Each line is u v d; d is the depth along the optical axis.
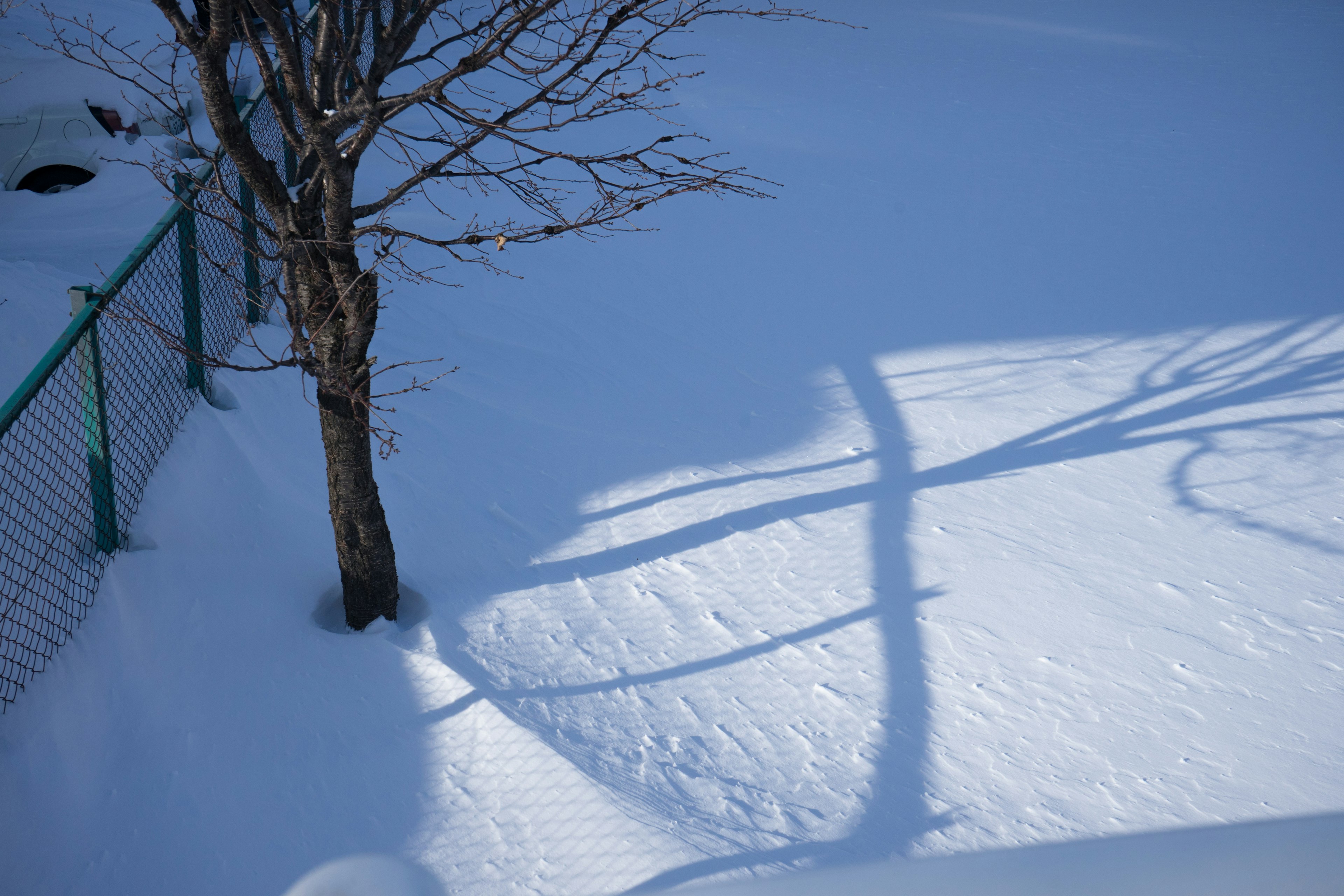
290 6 3.44
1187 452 6.37
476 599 4.65
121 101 7.36
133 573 4.02
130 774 3.34
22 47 7.41
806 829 3.44
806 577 5.01
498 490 5.53
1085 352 7.61
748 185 10.40
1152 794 3.75
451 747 3.64
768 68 15.11
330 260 3.62
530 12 3.21
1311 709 4.28
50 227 7.09
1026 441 6.43
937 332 7.88
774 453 6.18
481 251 5.09
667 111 12.27
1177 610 4.91
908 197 10.52
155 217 7.31
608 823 3.31
